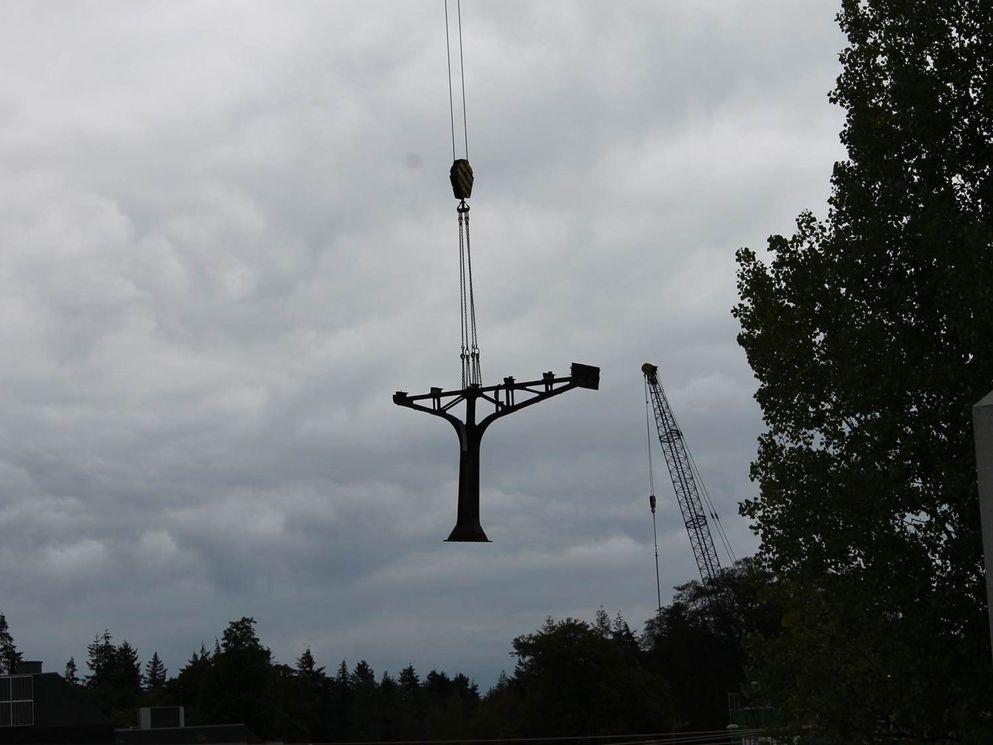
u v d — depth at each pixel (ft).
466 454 60.54
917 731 86.79
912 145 89.10
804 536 88.84
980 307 79.41
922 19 89.10
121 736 280.31
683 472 460.14
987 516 45.55
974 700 81.66
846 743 88.28
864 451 86.89
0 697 226.79
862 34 91.97
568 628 391.45
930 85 88.69
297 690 466.70
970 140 88.12
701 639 437.58
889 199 86.89
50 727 225.35
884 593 84.07
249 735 295.48
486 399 60.95
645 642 504.02
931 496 83.35
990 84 87.15
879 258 86.43
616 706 380.78
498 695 476.95
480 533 59.98
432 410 61.26
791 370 92.38
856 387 85.97
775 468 91.71
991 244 80.94
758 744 105.60
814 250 93.25
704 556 454.40
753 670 97.91
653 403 462.60
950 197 88.07
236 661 413.59
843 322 89.66
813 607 90.74
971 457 81.92
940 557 83.10
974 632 82.07
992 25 87.25
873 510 85.10
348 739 551.18
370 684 595.47
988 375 81.92
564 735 378.12
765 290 94.12
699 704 435.53
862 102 90.99
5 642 550.36
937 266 83.87
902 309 85.71
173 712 311.68
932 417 83.15
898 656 83.35
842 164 91.66
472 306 72.95
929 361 83.51
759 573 97.55
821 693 89.25
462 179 78.33
